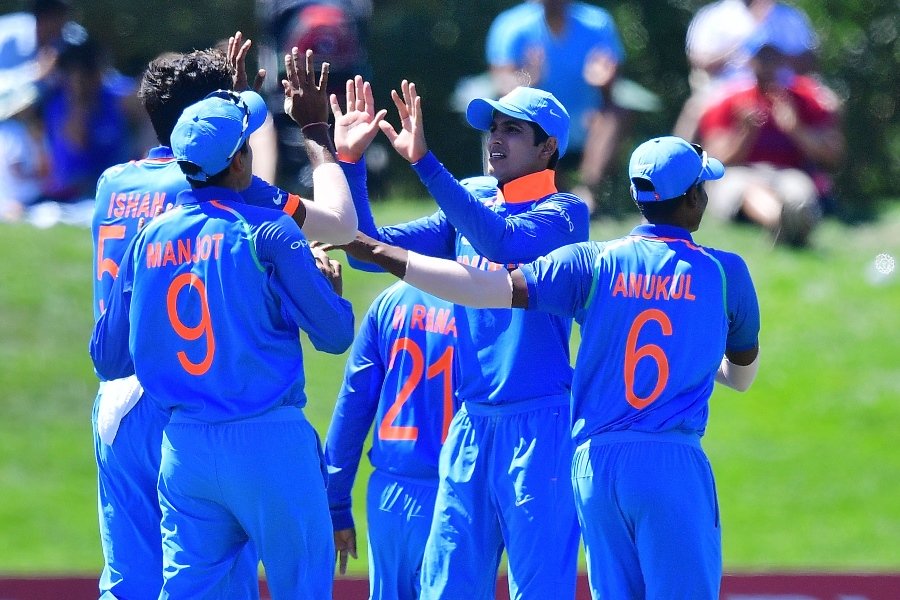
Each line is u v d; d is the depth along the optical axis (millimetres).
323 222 16266
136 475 16734
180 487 15820
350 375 19062
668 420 16188
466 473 17594
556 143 17672
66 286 37156
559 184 37594
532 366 17438
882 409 33406
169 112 16859
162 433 16531
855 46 63719
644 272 16281
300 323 15828
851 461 31766
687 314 16234
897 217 44469
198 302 15562
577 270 16266
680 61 63562
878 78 63562
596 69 37500
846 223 43469
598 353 16328
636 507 16094
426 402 18422
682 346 16203
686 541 16109
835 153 39625
